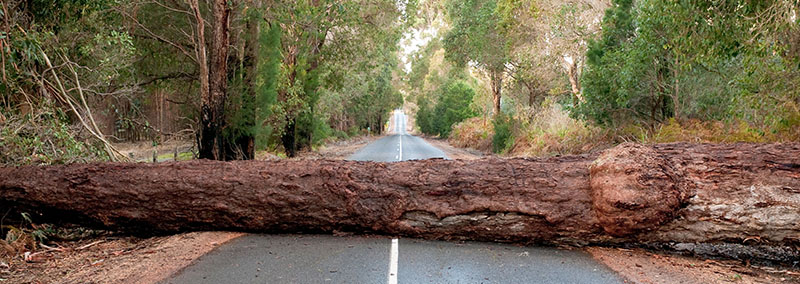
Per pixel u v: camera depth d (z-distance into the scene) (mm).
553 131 19688
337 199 5508
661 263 4629
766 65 7793
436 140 52156
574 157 5723
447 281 4027
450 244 5332
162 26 13266
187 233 5754
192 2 10602
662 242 5055
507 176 5395
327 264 4500
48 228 5750
